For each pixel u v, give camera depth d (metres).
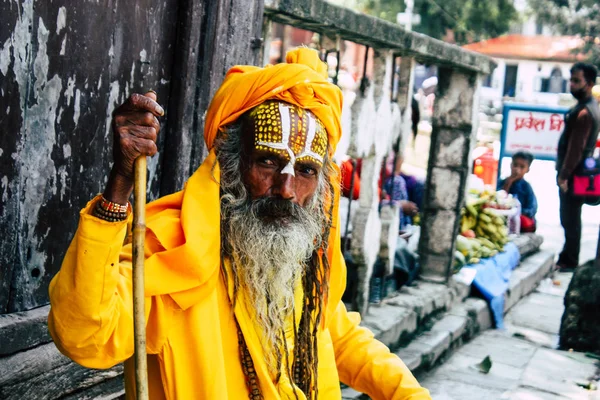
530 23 37.56
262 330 1.61
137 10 2.54
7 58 2.12
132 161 1.33
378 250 4.63
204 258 1.49
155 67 2.67
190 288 1.50
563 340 5.64
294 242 1.60
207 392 1.50
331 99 1.68
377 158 4.42
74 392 2.49
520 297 7.05
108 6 2.43
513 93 37.53
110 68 2.48
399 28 4.26
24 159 2.23
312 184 1.67
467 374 4.89
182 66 2.73
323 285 1.74
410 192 6.95
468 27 22.14
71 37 2.32
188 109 2.77
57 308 1.33
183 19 2.71
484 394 4.54
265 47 3.48
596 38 21.55
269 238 1.58
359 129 4.19
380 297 4.96
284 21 3.60
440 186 5.79
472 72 5.66
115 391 2.67
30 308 2.35
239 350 1.61
